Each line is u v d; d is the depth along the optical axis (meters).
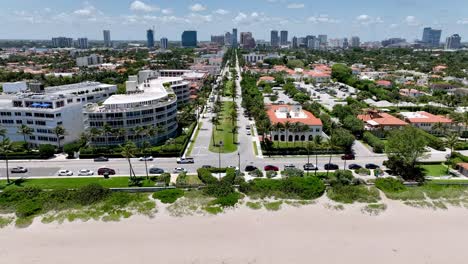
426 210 80.94
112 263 62.66
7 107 122.56
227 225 74.88
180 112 177.38
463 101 189.00
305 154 117.81
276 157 115.44
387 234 71.75
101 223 75.50
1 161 111.12
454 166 103.31
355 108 166.62
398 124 137.38
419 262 63.09
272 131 131.62
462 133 135.00
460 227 74.44
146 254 65.19
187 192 87.94
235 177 94.50
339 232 72.44
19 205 80.25
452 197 85.81
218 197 85.31
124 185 92.56
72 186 91.69
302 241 69.19
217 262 62.72
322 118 147.62
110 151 115.56
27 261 63.38
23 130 114.62
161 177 92.88
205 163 109.94
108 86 177.38
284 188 88.06
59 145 119.94
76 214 78.19
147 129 118.50
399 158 98.69
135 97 137.12
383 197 86.19
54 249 66.88
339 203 83.56
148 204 82.31
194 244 68.19
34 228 73.62
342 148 117.44
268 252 65.56
